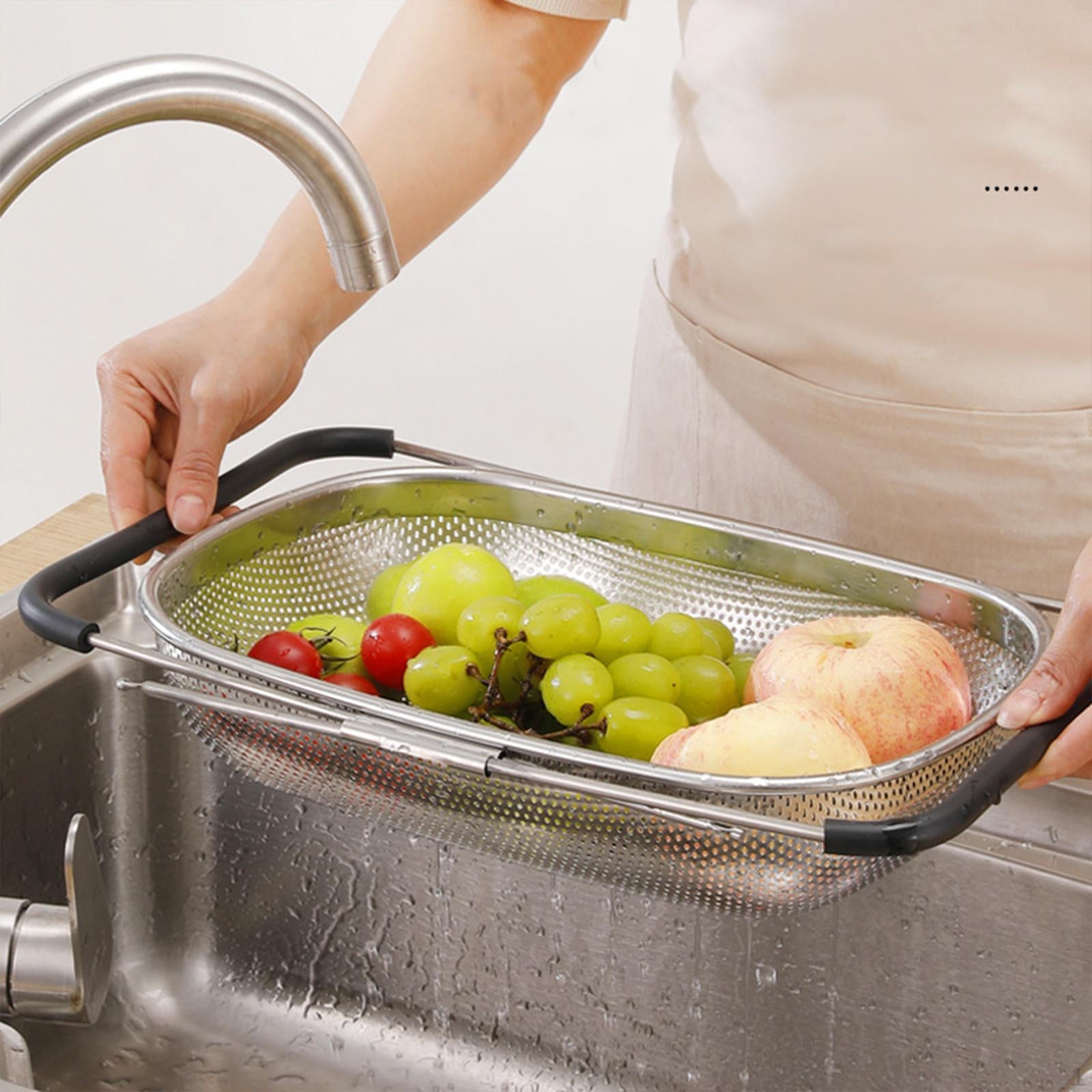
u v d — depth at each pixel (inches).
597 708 32.2
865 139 42.2
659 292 51.5
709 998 37.4
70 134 24.0
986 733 29.5
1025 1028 34.4
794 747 29.0
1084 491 43.7
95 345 107.9
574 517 39.2
